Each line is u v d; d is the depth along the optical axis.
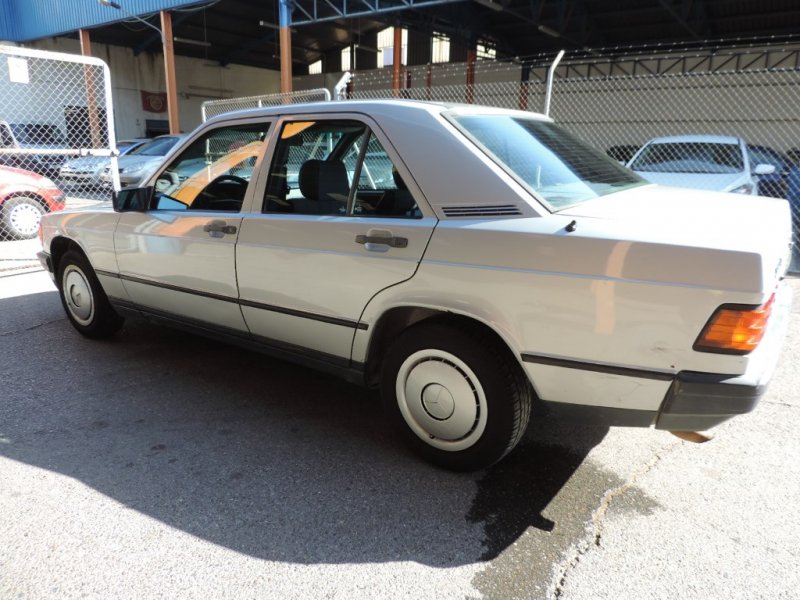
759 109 16.27
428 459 2.83
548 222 2.36
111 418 3.30
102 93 23.98
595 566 2.19
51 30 22.94
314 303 2.96
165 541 2.30
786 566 2.18
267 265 3.09
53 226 4.47
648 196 2.81
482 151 2.59
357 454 2.95
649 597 2.04
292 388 3.74
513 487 2.69
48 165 13.44
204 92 30.58
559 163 2.84
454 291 2.49
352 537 2.34
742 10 16.34
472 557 2.24
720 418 2.18
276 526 2.40
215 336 3.62
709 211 2.53
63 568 2.14
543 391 2.42
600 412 2.38
